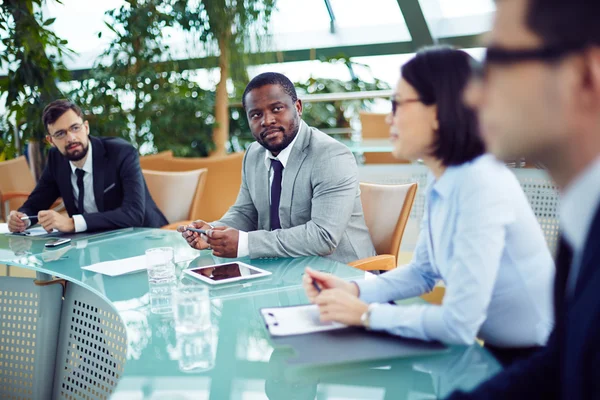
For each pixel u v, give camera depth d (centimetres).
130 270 163
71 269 168
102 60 536
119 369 159
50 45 450
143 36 507
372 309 107
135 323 121
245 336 111
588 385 57
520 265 109
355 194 199
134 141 541
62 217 230
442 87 102
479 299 100
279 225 211
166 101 526
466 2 589
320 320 114
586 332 56
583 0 51
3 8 426
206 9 492
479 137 102
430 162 111
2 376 185
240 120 615
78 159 266
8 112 456
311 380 91
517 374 80
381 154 465
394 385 89
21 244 207
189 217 294
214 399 86
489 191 104
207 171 326
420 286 127
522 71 55
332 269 162
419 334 102
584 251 59
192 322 116
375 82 648
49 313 179
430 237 120
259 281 150
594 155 56
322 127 636
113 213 242
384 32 634
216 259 178
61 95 462
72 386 175
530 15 54
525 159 60
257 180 219
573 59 52
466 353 100
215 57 509
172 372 96
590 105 53
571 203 61
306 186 202
